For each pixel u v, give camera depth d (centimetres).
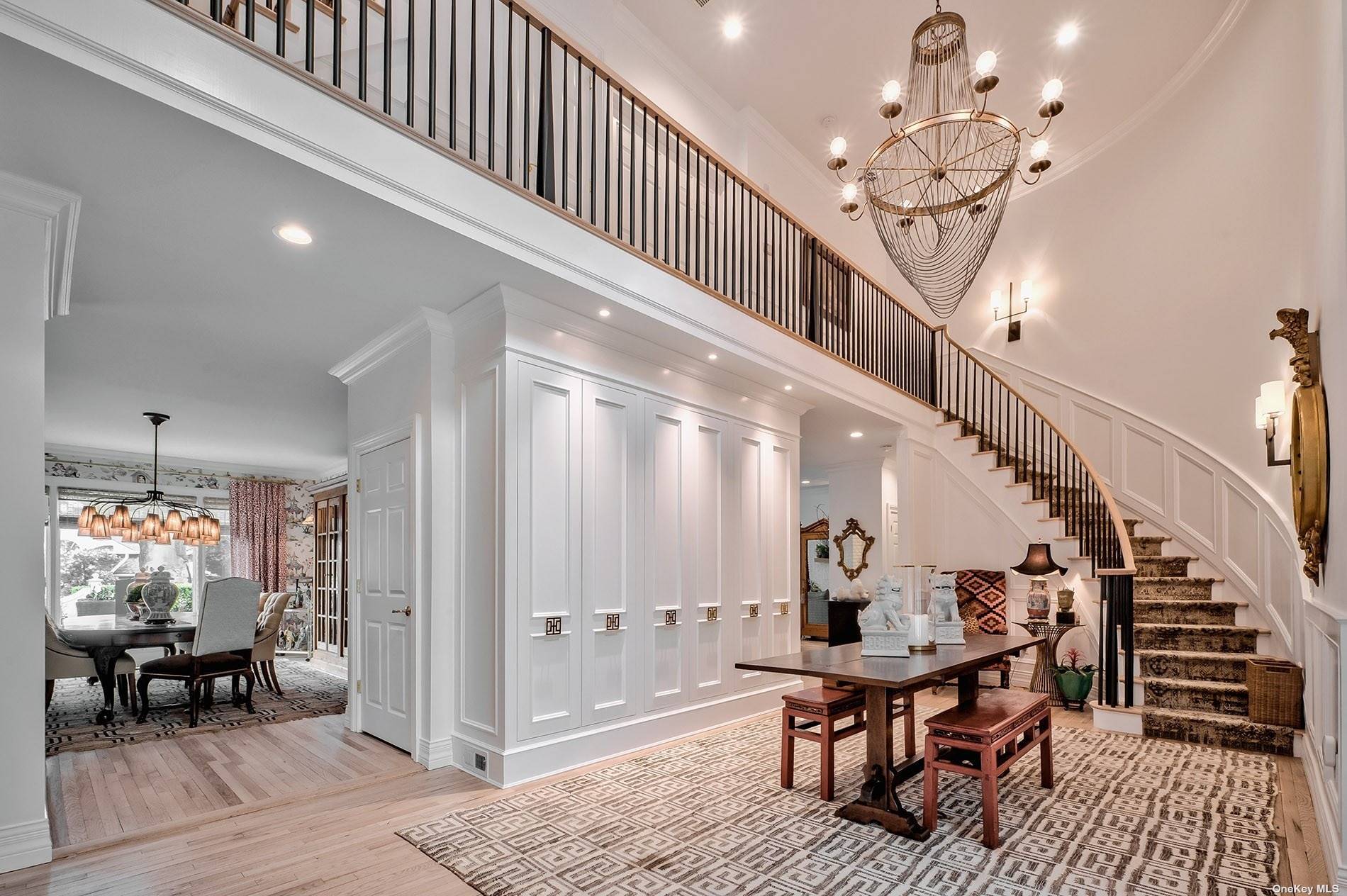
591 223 389
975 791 372
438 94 449
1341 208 290
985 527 720
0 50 204
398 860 291
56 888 268
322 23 398
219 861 291
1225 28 592
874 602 367
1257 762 422
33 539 285
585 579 431
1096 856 291
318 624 936
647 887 266
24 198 279
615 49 585
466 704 415
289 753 458
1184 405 650
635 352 474
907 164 813
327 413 721
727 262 627
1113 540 593
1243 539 584
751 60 648
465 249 339
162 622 673
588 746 421
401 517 471
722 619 536
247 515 1049
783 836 311
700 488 528
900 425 727
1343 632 249
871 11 587
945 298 877
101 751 475
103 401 667
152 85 226
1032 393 786
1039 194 796
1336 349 311
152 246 336
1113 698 509
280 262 356
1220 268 615
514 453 398
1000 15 583
